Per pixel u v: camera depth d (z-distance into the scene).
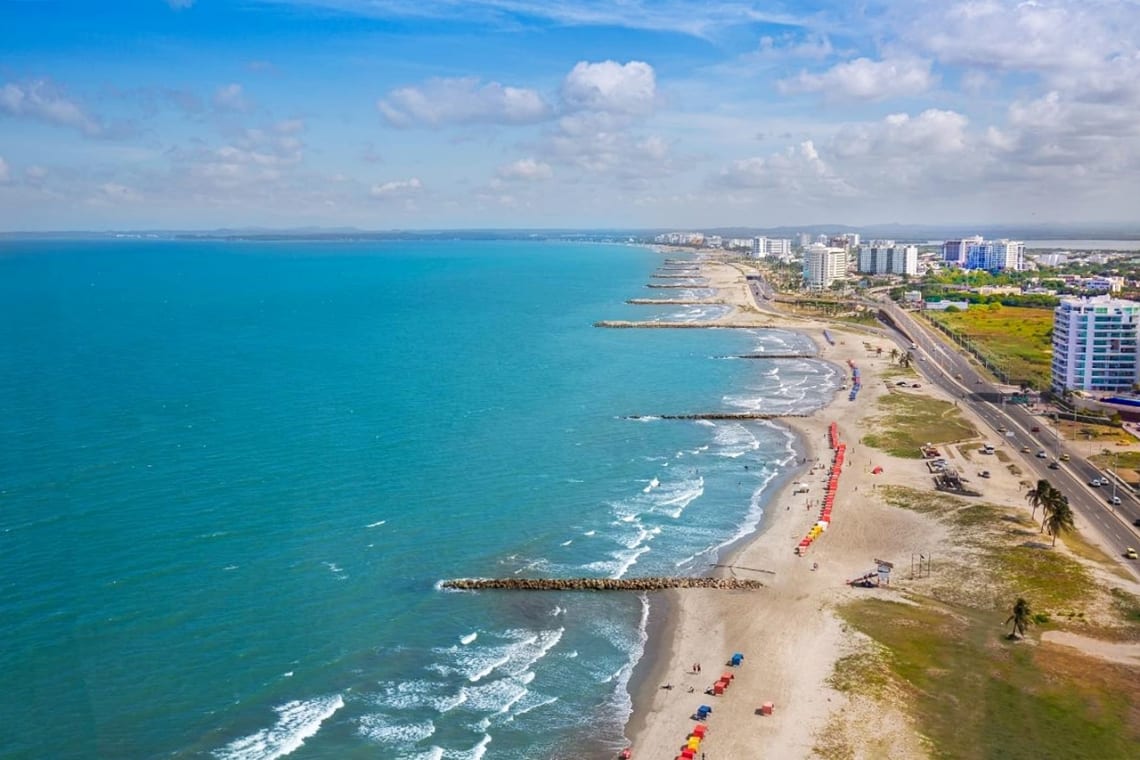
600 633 133.88
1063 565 151.88
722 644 130.38
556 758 104.88
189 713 110.31
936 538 166.62
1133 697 113.38
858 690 117.06
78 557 149.88
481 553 159.50
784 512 182.38
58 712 109.06
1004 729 107.62
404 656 125.62
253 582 144.25
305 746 105.31
